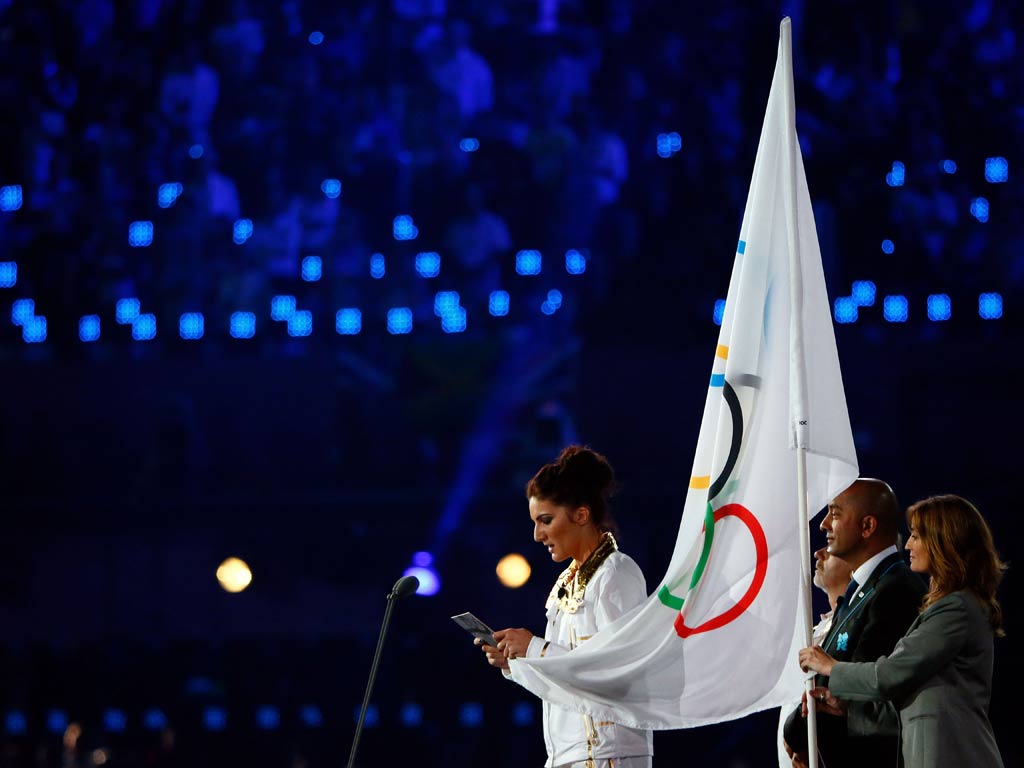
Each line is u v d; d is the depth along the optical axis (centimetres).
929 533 1309
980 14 4928
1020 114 4894
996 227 4894
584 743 1337
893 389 4944
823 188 4988
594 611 1347
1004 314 4894
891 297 4956
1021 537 4859
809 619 1270
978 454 4900
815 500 1341
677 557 1333
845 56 4997
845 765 1357
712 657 1308
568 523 1385
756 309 1363
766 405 1343
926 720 1261
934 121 4934
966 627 1260
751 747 4759
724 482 1335
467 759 4984
